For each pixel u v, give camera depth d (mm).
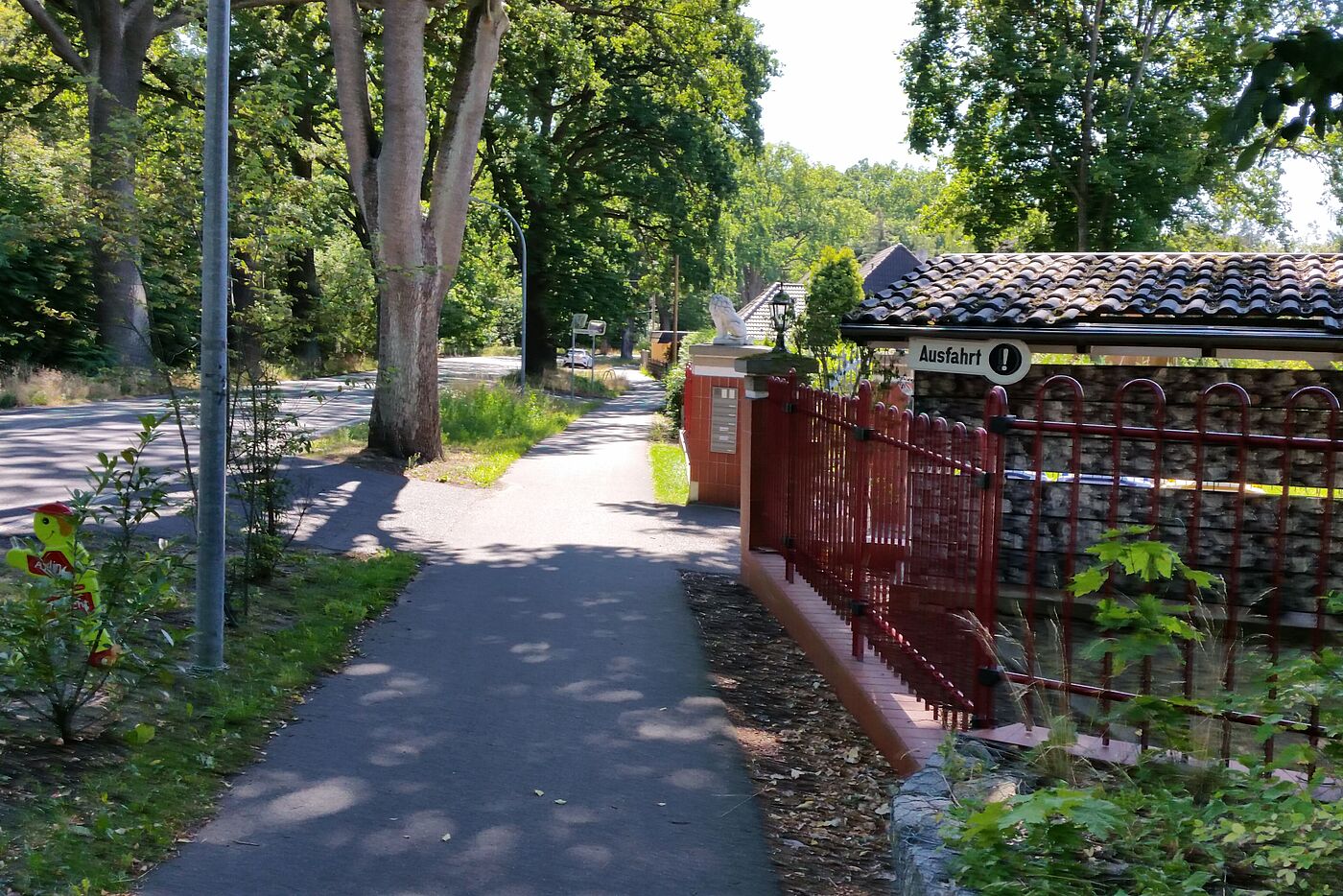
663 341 84375
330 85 32750
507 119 39750
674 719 7082
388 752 6152
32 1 30672
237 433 9461
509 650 8555
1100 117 33969
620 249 49625
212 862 4609
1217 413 11602
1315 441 4762
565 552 13242
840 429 8664
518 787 5777
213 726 6152
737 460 18625
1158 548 4355
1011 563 9477
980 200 37469
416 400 19969
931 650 6461
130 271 30094
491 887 4586
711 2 29859
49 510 5730
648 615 10078
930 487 6465
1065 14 35625
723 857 5082
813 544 9664
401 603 9953
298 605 9203
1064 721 4828
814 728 7117
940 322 12789
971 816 3684
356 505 15148
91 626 5660
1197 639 4469
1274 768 4039
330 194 10055
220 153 7371
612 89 40688
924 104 36562
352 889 4473
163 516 11742
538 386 49719
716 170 43375
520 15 28750
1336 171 22578
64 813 4711
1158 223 34531
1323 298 11742
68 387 29219
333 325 10336
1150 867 3580
